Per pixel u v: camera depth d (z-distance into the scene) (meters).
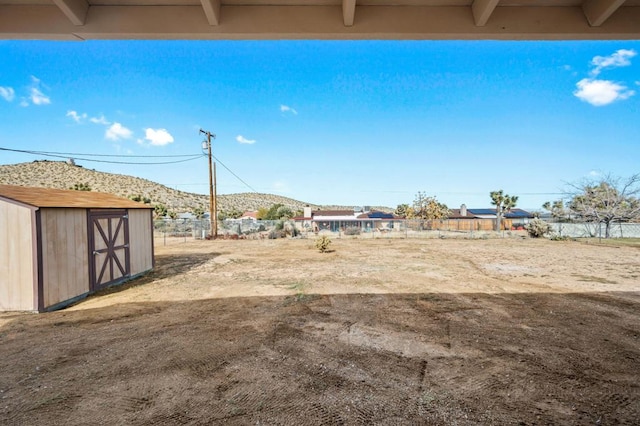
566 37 2.53
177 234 27.89
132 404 2.84
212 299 6.66
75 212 6.89
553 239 21.78
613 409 2.72
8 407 2.81
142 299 6.75
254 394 2.99
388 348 4.06
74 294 6.74
